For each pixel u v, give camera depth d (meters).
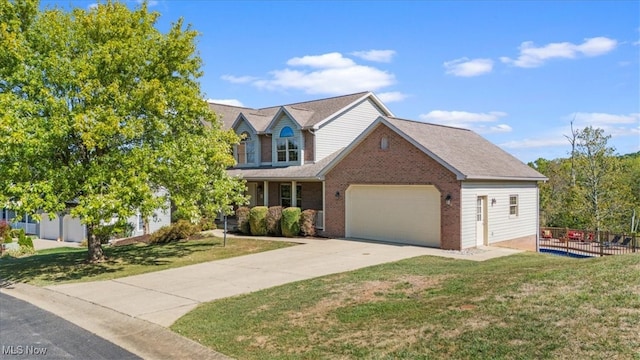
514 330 6.91
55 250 24.55
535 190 22.84
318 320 8.64
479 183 18.95
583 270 9.64
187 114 17.28
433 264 14.41
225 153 18.22
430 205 19.36
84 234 28.14
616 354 5.86
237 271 14.61
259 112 33.06
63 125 14.19
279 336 7.96
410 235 20.09
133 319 9.63
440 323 7.63
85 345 8.15
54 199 14.03
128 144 16.17
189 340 8.12
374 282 11.48
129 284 13.29
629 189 32.47
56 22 15.57
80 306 11.04
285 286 11.86
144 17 17.02
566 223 33.00
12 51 14.52
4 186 13.86
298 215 23.27
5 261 19.53
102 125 14.26
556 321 7.02
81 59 15.33
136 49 16.06
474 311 7.95
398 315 8.43
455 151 20.11
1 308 11.06
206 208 17.95
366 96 28.41
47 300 11.91
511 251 17.80
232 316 9.34
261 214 24.44
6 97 13.81
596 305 7.42
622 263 9.89
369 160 21.22
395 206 20.64
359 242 20.66
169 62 17.08
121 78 16.22
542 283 9.00
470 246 18.41
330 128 26.61
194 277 13.93
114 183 14.52
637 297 7.53
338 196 22.67
